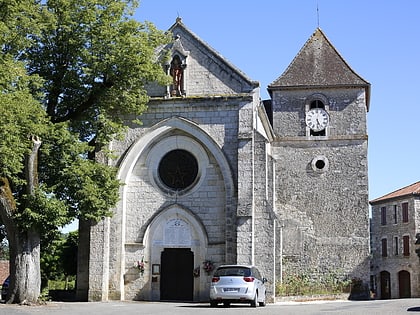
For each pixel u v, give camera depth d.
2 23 20.38
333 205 36.47
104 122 25.91
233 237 27.56
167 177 29.28
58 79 25.30
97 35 24.81
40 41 24.73
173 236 28.70
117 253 28.52
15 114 19.67
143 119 29.38
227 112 28.59
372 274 64.44
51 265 39.41
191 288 28.30
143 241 28.72
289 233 36.34
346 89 37.97
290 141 37.62
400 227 61.19
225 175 28.11
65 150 24.77
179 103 29.03
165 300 28.28
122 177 28.98
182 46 29.73
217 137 28.45
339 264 35.72
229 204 27.86
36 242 23.64
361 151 36.94
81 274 28.67
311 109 38.03
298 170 37.19
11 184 25.14
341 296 34.03
